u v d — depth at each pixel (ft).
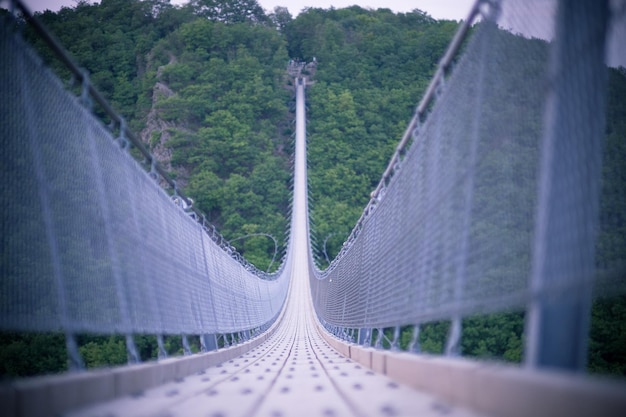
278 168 455.22
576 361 12.49
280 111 531.91
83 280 22.80
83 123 24.29
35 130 20.56
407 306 28.84
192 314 41.60
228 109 506.07
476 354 79.66
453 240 21.94
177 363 31.35
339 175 466.70
